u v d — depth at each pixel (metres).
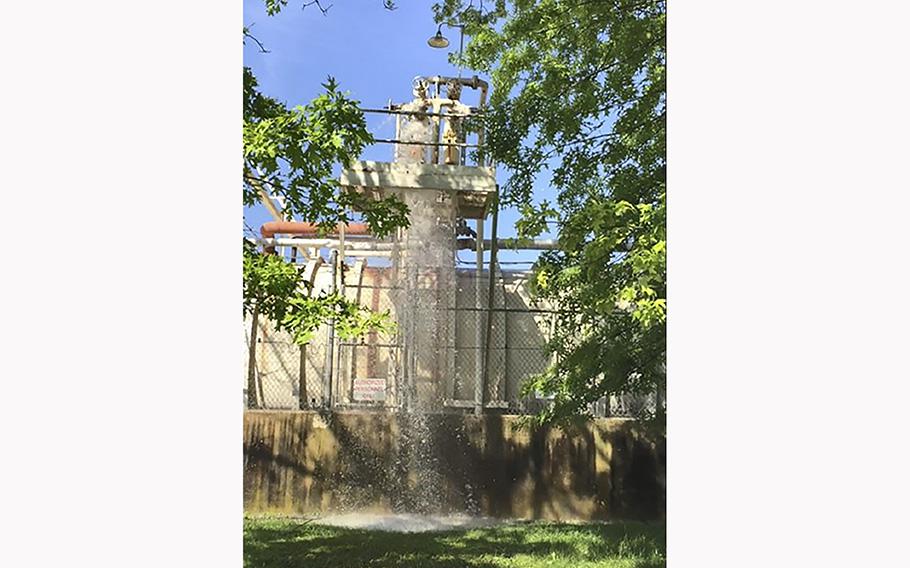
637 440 10.77
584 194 8.26
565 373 8.91
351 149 6.67
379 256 12.04
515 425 10.79
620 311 8.44
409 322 11.27
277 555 7.41
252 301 6.79
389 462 10.73
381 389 11.35
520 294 11.91
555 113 8.38
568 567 7.31
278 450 10.63
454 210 11.09
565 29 8.39
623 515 10.56
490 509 10.63
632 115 8.22
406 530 9.28
